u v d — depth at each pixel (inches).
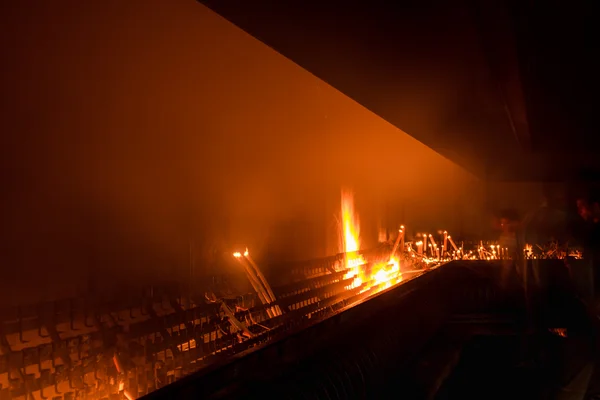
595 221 267.6
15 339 78.8
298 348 106.4
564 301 288.5
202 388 74.5
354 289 176.4
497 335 271.0
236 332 114.9
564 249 308.7
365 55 178.2
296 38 152.4
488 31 180.7
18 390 75.5
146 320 95.6
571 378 242.4
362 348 135.9
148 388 93.1
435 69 205.0
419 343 194.5
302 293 151.6
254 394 83.4
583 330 262.4
